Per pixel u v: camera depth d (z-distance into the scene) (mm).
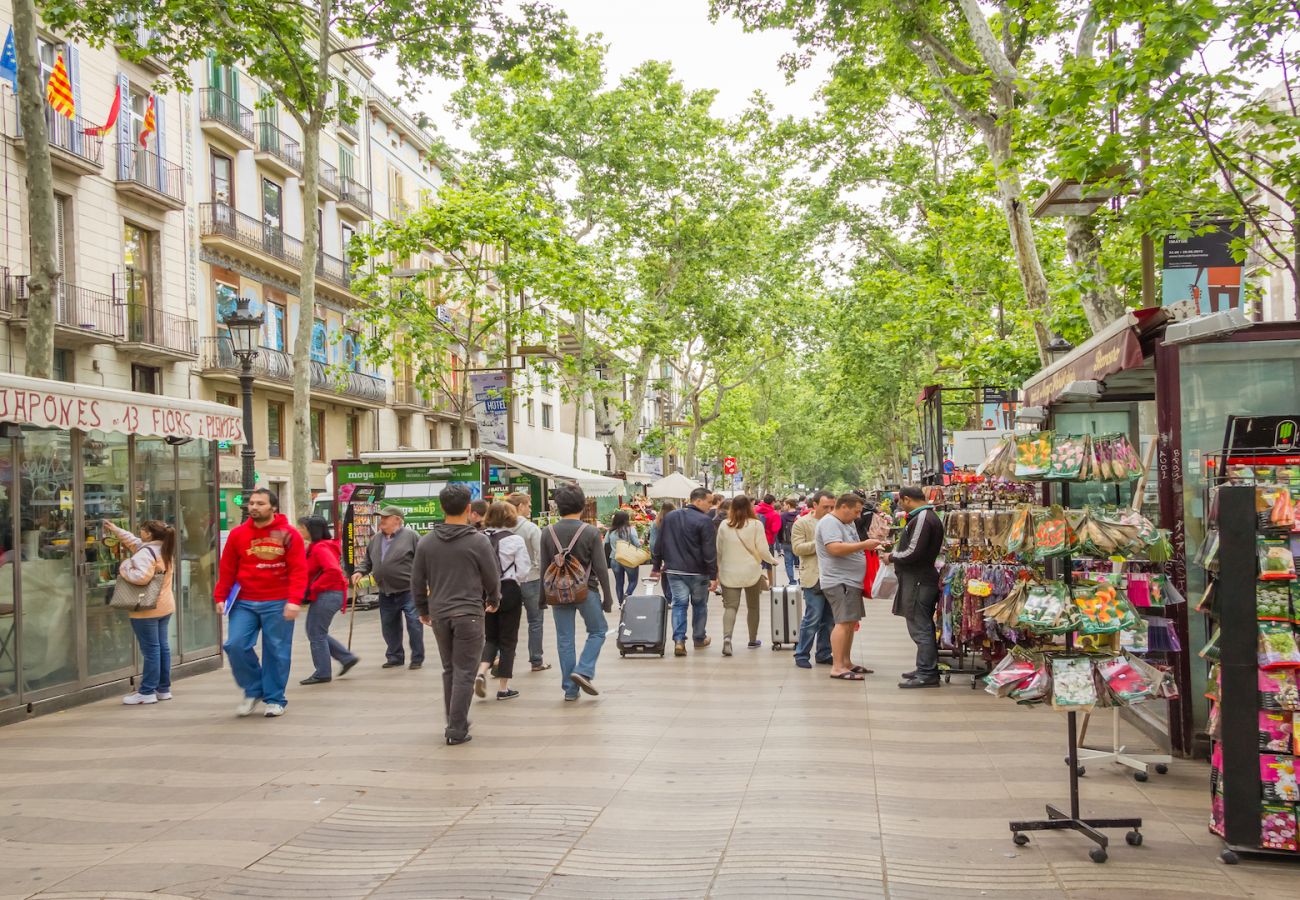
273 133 32188
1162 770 6539
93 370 24094
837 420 58438
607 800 6051
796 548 11344
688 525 12508
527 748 7465
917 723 8188
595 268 31609
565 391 35281
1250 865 4906
